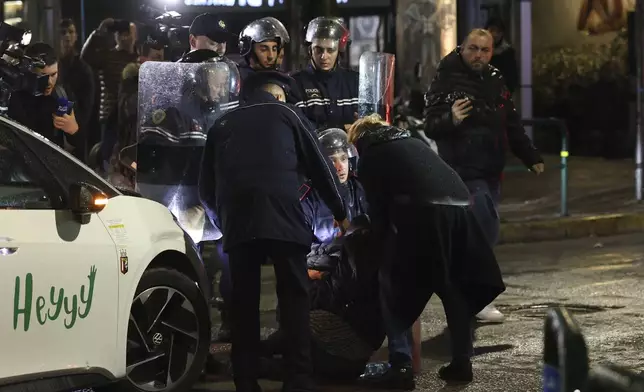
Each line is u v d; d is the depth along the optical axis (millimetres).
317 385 6961
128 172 8148
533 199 16094
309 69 8031
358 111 7941
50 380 5473
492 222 8336
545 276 11180
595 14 21016
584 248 13234
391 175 6684
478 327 8711
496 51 15961
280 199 6191
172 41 9000
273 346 6953
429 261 6684
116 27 11078
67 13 15398
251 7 15766
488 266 6812
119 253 5875
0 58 7355
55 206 5672
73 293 5582
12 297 5242
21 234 5344
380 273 6738
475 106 8305
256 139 6266
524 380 7023
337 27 7957
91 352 5707
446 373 7074
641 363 7379
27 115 7898
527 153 8750
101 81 11070
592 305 9539
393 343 6828
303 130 6340
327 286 6949
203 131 7145
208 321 6504
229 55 8383
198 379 7145
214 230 7293
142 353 6191
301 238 6227
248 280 6363
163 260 6406
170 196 7184
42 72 7859
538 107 21938
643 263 11938
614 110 20875
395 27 15125
